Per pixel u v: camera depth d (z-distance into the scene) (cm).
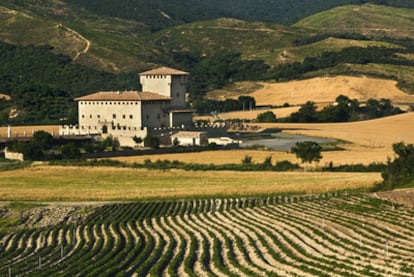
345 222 17012
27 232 17512
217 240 15725
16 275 13438
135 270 13550
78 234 17212
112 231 17425
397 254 13962
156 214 19512
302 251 14412
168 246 15238
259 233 16288
